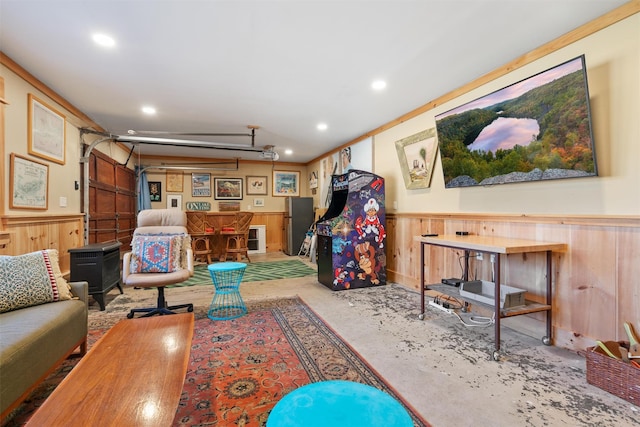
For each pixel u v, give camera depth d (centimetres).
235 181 764
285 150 646
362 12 196
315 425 83
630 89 191
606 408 155
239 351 219
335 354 215
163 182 709
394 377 185
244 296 362
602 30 203
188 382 180
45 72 278
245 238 636
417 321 279
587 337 212
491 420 147
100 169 456
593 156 202
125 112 390
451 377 185
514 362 204
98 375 124
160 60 258
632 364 161
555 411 153
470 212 309
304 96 340
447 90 324
